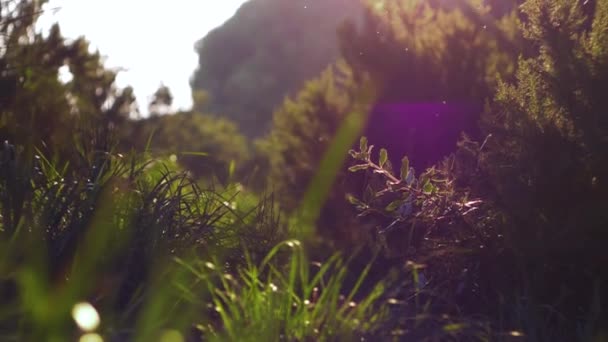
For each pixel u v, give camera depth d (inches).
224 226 182.9
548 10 156.3
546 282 154.4
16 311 121.0
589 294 151.9
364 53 375.9
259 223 198.2
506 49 326.0
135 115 428.5
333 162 340.2
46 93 327.3
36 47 337.4
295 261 129.2
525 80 159.6
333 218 265.0
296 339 123.0
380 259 176.1
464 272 161.2
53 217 152.4
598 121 146.3
